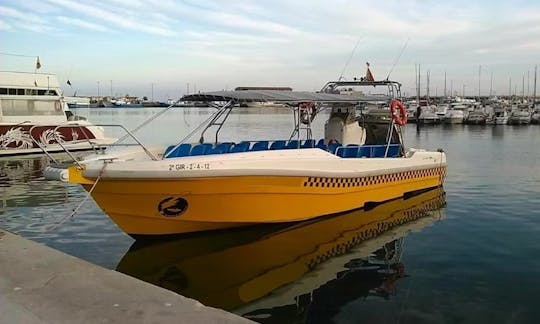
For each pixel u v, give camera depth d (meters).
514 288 6.41
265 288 6.51
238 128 33.62
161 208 8.01
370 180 10.63
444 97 96.69
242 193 8.33
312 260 7.62
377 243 8.53
